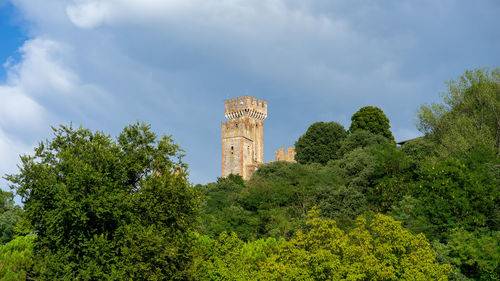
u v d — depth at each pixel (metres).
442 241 40.00
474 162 47.31
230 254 33.22
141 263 27.41
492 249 34.12
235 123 120.88
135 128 34.09
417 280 26.44
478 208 41.12
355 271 27.00
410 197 45.50
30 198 29.31
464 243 35.69
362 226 31.03
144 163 33.12
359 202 51.75
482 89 57.66
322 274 27.02
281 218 55.94
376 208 50.94
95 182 28.70
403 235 29.06
